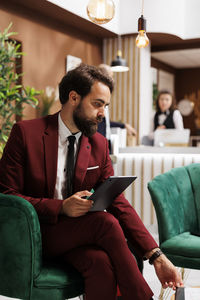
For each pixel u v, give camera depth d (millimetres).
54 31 6074
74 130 1881
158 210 2508
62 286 1624
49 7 5457
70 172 1864
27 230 1652
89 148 1914
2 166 1812
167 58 9672
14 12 5250
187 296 1531
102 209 1791
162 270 1713
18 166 1787
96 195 1628
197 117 11070
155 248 1762
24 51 5469
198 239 2463
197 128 11055
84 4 5887
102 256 1612
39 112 5750
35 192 1806
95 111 1771
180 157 4484
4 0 5074
